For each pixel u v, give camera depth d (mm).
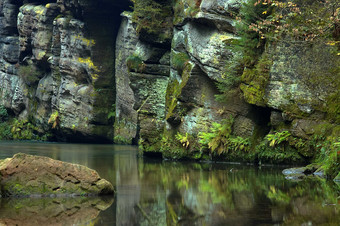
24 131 43625
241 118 20047
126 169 17750
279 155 18250
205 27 20922
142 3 24891
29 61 43375
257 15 18953
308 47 17484
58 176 11508
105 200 10859
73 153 26281
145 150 23797
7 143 36906
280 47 18094
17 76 45406
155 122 23906
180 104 21688
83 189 11523
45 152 26875
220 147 20109
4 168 11273
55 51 40031
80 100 37406
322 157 16531
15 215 9180
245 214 9055
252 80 18766
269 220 8469
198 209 9695
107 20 36594
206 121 20938
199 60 20812
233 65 19547
